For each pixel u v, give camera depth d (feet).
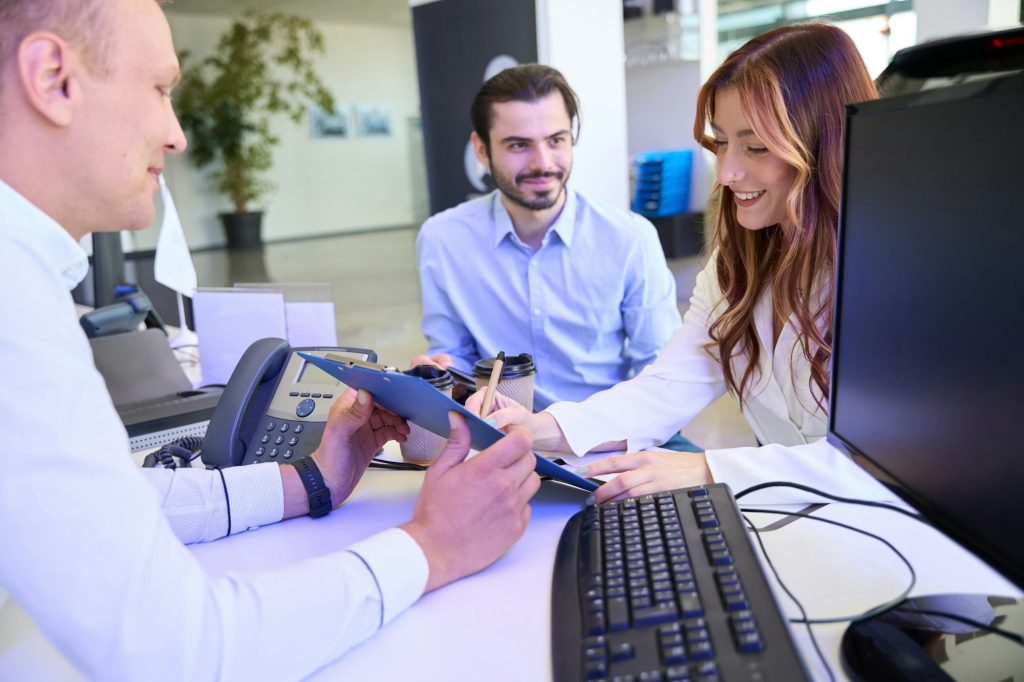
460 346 6.95
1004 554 2.02
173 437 4.86
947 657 2.21
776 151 3.84
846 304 2.89
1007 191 1.94
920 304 2.37
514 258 6.57
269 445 4.04
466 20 13.35
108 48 2.29
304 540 3.34
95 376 2.20
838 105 3.84
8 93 2.20
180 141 2.64
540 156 6.05
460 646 2.45
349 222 50.16
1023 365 1.90
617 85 13.43
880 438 2.66
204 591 2.23
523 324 6.64
